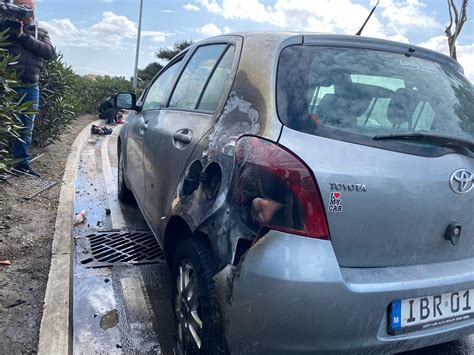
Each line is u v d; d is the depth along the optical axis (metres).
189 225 2.53
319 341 1.98
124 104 4.78
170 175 3.09
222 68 3.04
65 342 2.69
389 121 2.37
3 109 4.08
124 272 3.84
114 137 11.27
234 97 2.62
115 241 4.49
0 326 2.80
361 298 2.01
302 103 2.27
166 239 3.01
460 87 2.81
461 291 2.30
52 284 3.31
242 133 2.33
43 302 3.10
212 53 3.38
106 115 13.94
